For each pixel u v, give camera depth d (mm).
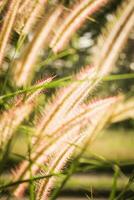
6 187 670
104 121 652
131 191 685
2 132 682
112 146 7559
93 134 663
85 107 661
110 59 633
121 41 628
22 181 672
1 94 715
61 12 708
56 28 714
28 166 700
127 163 681
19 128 680
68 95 667
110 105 641
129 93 638
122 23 621
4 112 678
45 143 688
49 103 679
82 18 709
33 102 707
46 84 676
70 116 669
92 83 651
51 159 713
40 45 718
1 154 683
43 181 717
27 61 722
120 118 643
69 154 708
